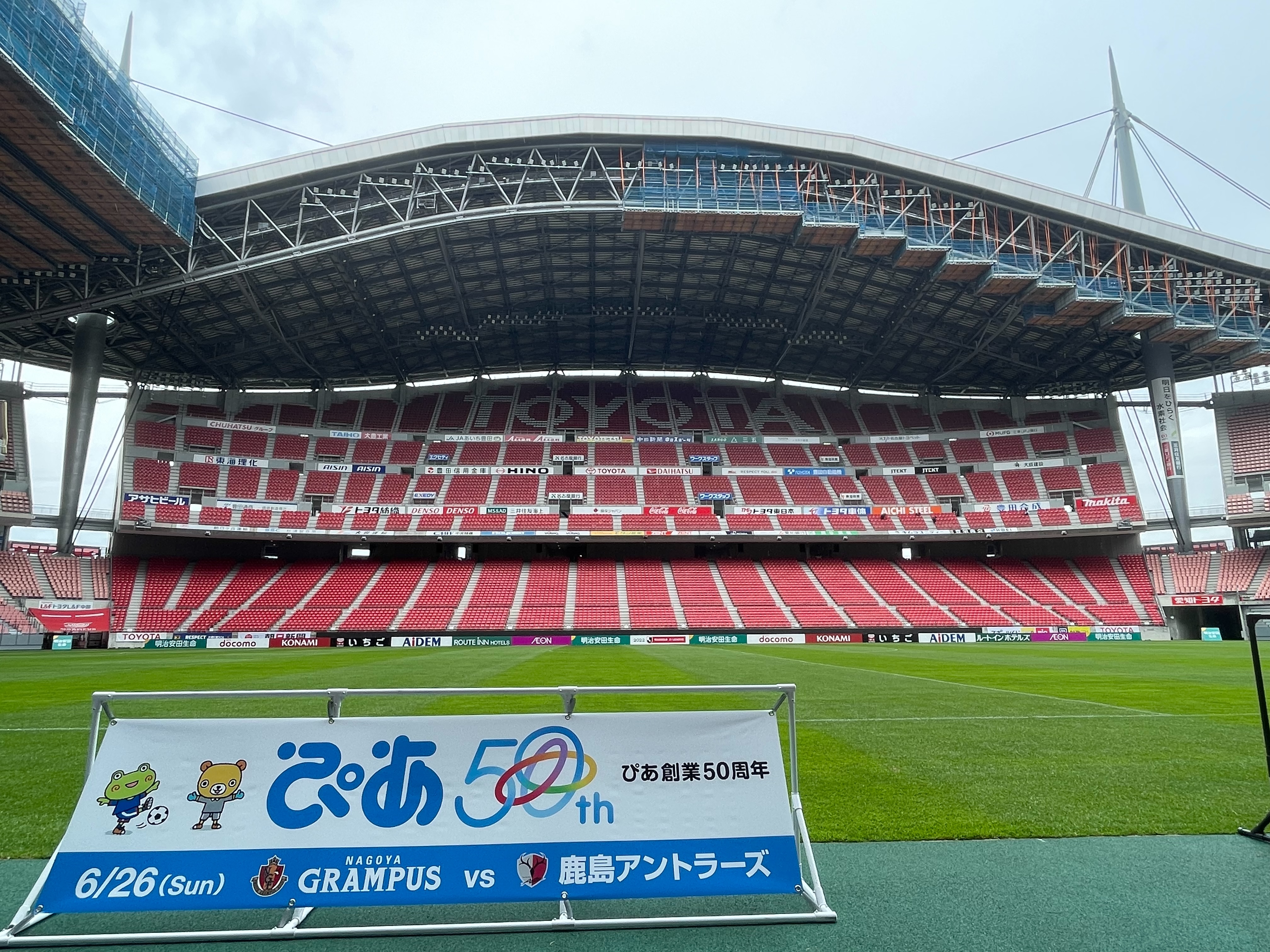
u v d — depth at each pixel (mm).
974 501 46375
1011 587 43562
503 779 3857
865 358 48625
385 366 48125
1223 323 35875
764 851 3857
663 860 3775
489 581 42938
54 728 10031
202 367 42281
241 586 40781
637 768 3953
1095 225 33438
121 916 3795
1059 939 3441
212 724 3885
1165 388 39281
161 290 29203
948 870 4422
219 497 41219
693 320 45000
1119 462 46031
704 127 32125
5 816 5637
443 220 30578
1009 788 6340
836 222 31734
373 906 3713
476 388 53438
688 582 43562
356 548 47031
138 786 3734
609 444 49969
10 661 25062
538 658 26016
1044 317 36375
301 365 45031
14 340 35656
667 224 32469
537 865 3699
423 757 3865
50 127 20688
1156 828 5203
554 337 48406
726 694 13633
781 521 45406
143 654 29969
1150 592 41469
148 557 41344
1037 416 50719
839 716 10656
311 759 3830
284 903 3537
